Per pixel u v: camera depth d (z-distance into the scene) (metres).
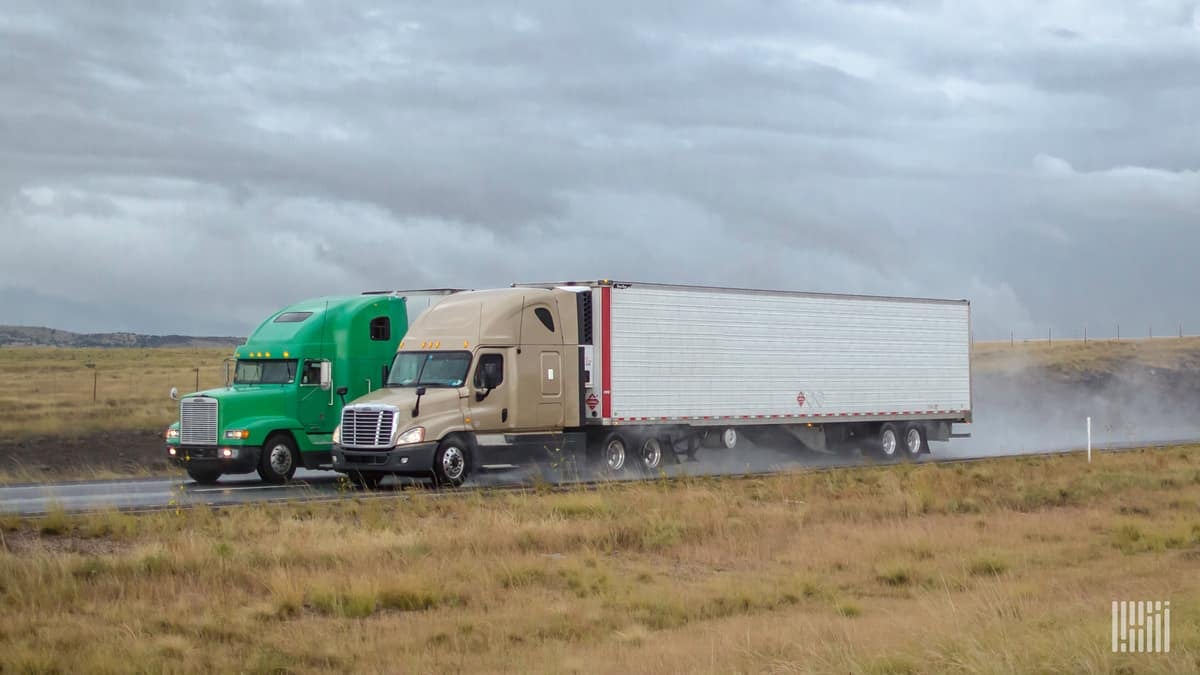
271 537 17.34
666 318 30.91
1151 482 27.41
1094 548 18.23
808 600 14.57
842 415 35.62
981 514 22.31
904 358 37.81
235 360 29.17
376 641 11.94
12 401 54.47
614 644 11.91
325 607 13.55
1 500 23.06
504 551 17.16
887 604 14.26
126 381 75.56
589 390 29.28
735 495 23.83
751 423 33.00
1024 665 10.04
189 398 27.72
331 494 24.73
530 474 27.86
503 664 11.11
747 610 14.00
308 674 10.81
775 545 18.44
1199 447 38.66
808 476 27.16
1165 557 17.27
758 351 33.25
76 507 21.28
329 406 28.75
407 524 18.81
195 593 13.90
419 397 25.77
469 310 27.58
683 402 31.19
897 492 24.12
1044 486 26.42
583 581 15.27
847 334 35.97
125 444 37.62
